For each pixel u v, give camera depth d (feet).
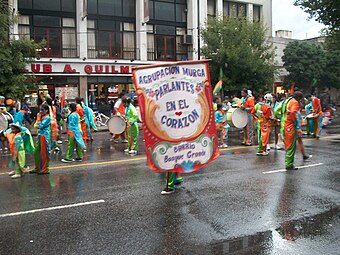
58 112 51.21
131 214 19.84
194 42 105.60
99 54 94.53
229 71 90.48
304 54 118.11
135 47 99.25
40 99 61.36
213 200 22.09
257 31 92.12
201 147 23.77
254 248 15.49
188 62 23.24
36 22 87.76
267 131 37.06
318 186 24.97
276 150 40.57
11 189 25.50
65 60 87.35
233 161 34.19
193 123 23.49
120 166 32.89
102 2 94.84
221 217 19.20
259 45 92.63
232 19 92.63
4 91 63.82
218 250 15.35
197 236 16.81
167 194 23.43
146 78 22.43
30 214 20.06
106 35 95.61
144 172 30.09
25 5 86.58
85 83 90.48
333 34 93.66
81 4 89.66
